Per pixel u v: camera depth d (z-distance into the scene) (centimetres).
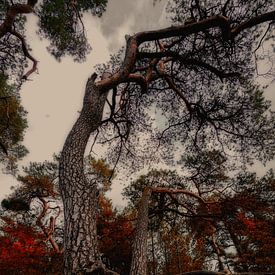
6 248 1228
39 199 1530
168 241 1728
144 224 716
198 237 1306
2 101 1112
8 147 1321
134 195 1281
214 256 1672
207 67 734
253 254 1428
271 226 1073
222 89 870
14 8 759
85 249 338
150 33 633
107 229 1520
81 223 362
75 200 388
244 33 761
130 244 1472
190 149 1026
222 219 1041
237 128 909
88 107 538
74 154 455
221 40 742
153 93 930
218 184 1086
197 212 1124
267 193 1033
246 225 1037
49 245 1466
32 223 1484
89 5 916
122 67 601
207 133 959
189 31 617
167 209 1065
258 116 884
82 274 314
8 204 1427
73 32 938
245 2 686
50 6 848
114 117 913
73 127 514
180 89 888
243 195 1021
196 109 888
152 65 773
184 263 1756
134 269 567
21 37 807
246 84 850
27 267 1255
